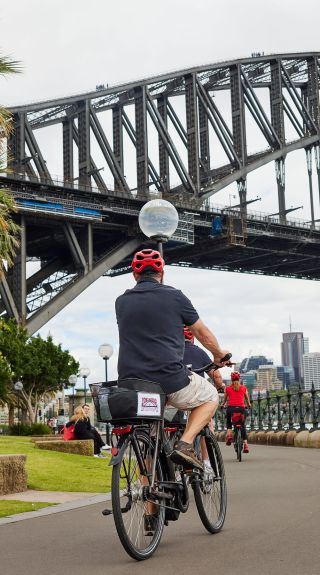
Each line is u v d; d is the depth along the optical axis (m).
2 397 55.88
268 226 97.75
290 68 108.12
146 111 83.31
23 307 67.56
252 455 18.97
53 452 17.23
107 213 79.75
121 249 81.38
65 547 6.02
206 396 5.96
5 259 19.02
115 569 5.05
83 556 5.59
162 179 86.19
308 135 103.56
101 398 5.59
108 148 80.75
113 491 5.20
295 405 24.45
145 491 5.49
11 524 7.50
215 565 4.96
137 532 5.37
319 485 10.10
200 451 6.38
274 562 4.94
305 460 15.87
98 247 92.31
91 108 79.25
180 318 5.89
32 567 5.23
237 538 5.98
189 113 87.69
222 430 34.41
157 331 5.82
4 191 19.25
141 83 83.62
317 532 6.04
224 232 93.44
